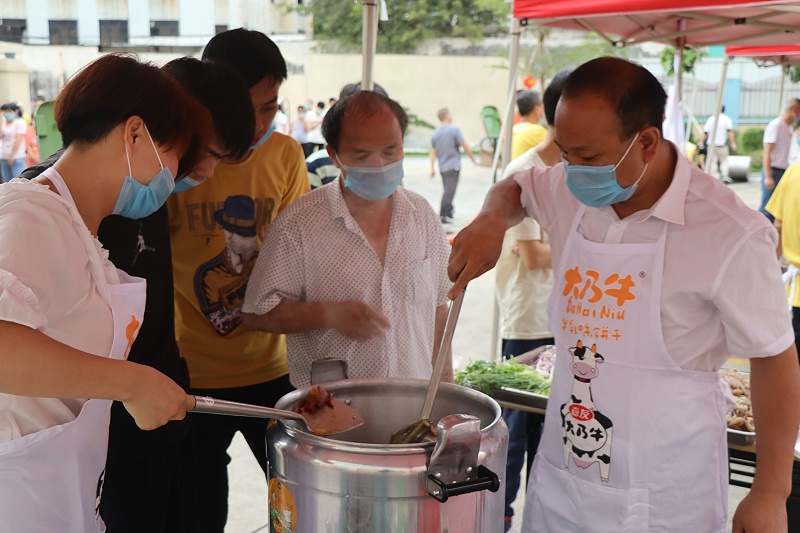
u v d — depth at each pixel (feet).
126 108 4.12
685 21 12.05
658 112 4.66
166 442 5.83
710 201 4.77
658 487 5.03
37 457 4.10
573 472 5.32
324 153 12.71
